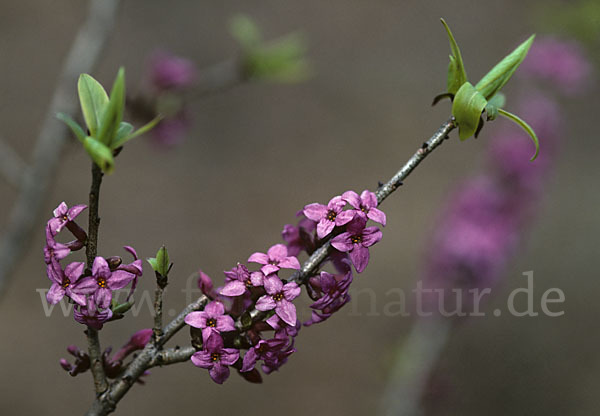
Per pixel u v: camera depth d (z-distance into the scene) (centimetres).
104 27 422
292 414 808
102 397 167
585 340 952
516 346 930
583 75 531
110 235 974
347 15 1441
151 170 1100
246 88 1262
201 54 1278
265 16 1395
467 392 855
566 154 1241
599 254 1077
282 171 1145
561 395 883
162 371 840
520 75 548
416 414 568
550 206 1155
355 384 841
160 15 1325
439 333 563
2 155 413
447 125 164
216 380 156
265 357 157
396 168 1169
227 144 1177
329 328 916
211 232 1020
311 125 1231
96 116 148
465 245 521
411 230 1049
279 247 160
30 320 859
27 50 1222
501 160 543
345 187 1125
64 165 1056
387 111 1269
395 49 1395
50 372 805
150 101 466
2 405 749
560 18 505
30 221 421
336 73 1330
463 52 1387
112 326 848
